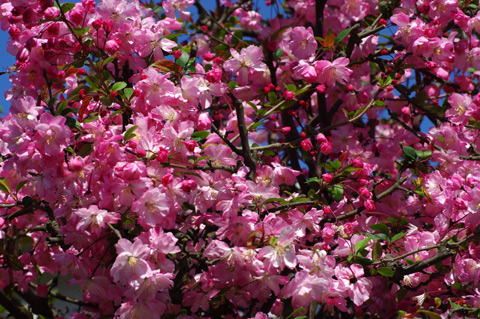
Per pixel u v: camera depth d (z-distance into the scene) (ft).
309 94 12.30
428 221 12.27
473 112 11.56
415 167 10.96
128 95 9.53
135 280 8.09
